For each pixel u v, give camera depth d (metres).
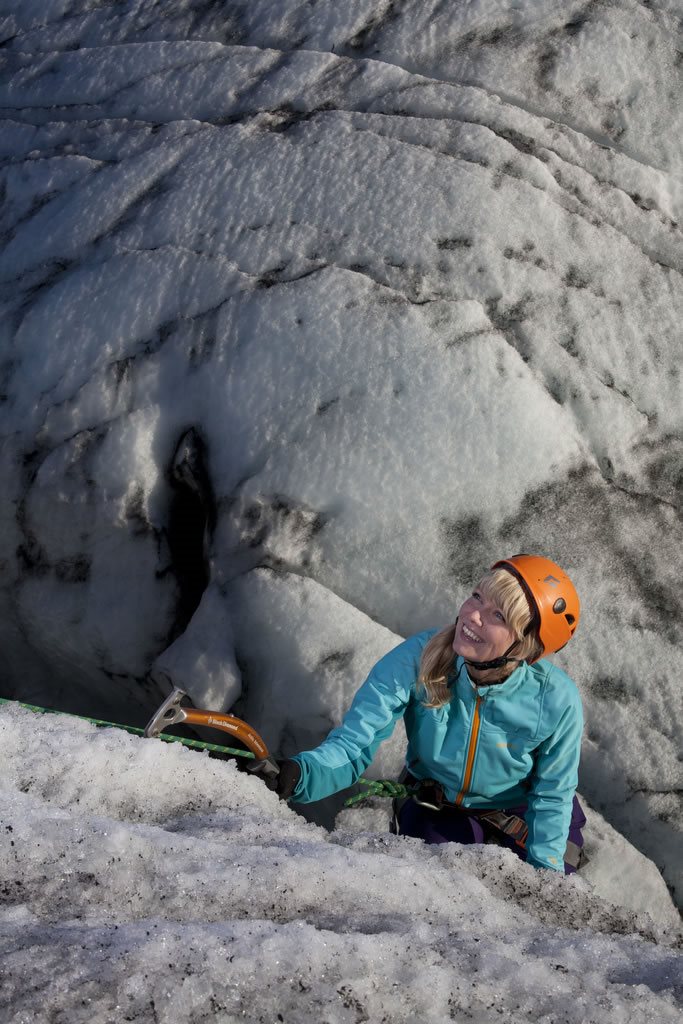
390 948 1.55
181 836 1.97
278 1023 1.37
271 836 2.25
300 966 1.46
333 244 4.04
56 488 4.22
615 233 4.09
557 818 2.96
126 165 4.43
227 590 3.97
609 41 4.28
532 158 4.08
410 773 3.17
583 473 3.90
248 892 1.82
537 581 2.75
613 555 3.86
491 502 3.83
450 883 2.07
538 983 1.55
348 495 3.86
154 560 4.22
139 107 4.57
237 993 1.40
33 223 4.52
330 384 3.91
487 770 2.96
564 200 4.07
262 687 3.88
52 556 4.34
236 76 4.46
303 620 3.83
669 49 4.29
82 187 4.47
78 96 4.71
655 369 4.02
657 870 3.77
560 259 4.00
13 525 4.36
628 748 3.76
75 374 4.21
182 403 4.11
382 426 3.86
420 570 3.84
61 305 4.30
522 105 4.21
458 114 4.15
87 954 1.43
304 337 3.96
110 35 4.84
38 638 4.54
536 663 2.92
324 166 4.16
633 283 4.05
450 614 3.82
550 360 3.92
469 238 3.97
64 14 5.02
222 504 3.99
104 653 4.33
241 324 4.04
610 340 3.98
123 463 4.13
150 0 4.88
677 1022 1.49
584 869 3.69
